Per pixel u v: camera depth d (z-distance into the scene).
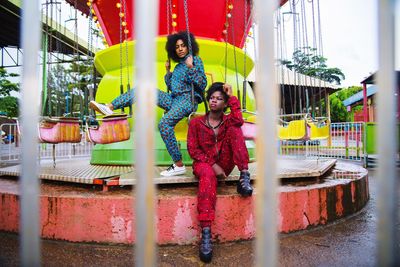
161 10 4.77
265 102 0.85
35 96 0.90
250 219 2.60
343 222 3.12
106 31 5.27
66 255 2.31
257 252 0.86
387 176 0.84
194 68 3.20
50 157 7.75
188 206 2.51
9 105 30.00
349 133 10.12
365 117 15.34
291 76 15.10
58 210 2.58
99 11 5.24
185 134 4.36
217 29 5.01
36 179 0.90
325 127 4.93
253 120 3.85
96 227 2.50
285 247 2.45
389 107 0.84
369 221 3.16
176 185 3.01
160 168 3.98
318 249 2.41
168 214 2.49
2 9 14.63
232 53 4.91
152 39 0.84
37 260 0.89
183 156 4.31
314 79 15.32
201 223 2.33
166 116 3.21
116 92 4.75
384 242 0.84
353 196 3.44
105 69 5.04
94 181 2.86
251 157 4.91
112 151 4.61
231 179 3.01
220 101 2.73
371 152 8.44
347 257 2.27
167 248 2.45
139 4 0.84
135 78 0.85
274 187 0.85
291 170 3.53
